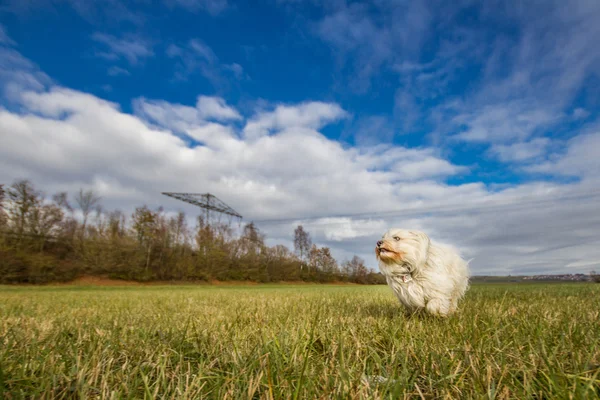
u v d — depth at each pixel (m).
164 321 4.88
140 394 2.03
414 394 1.99
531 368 2.20
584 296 9.75
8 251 43.78
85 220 59.28
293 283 81.81
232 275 69.06
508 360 2.47
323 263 91.31
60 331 3.89
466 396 1.89
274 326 4.00
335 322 4.34
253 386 1.96
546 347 2.67
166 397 1.95
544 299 8.13
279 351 2.64
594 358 2.33
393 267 5.07
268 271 77.69
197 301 10.14
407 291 4.98
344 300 8.77
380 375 2.25
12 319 5.38
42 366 2.38
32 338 3.26
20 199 47.47
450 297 5.07
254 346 2.94
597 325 3.57
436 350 2.77
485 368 2.24
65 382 2.19
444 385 2.01
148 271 56.34
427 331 3.68
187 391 1.86
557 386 1.81
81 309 7.84
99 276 52.22
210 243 68.31
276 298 11.05
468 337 3.15
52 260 47.22
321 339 3.23
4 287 37.19
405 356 2.49
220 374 2.28
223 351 2.86
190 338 3.46
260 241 82.94
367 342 3.12
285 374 2.21
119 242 55.91
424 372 2.35
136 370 2.28
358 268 98.56
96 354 2.69
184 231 67.88
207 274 63.09
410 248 4.98
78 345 3.12
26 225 48.16
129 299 12.59
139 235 59.06
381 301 8.91
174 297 13.81
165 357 2.52
